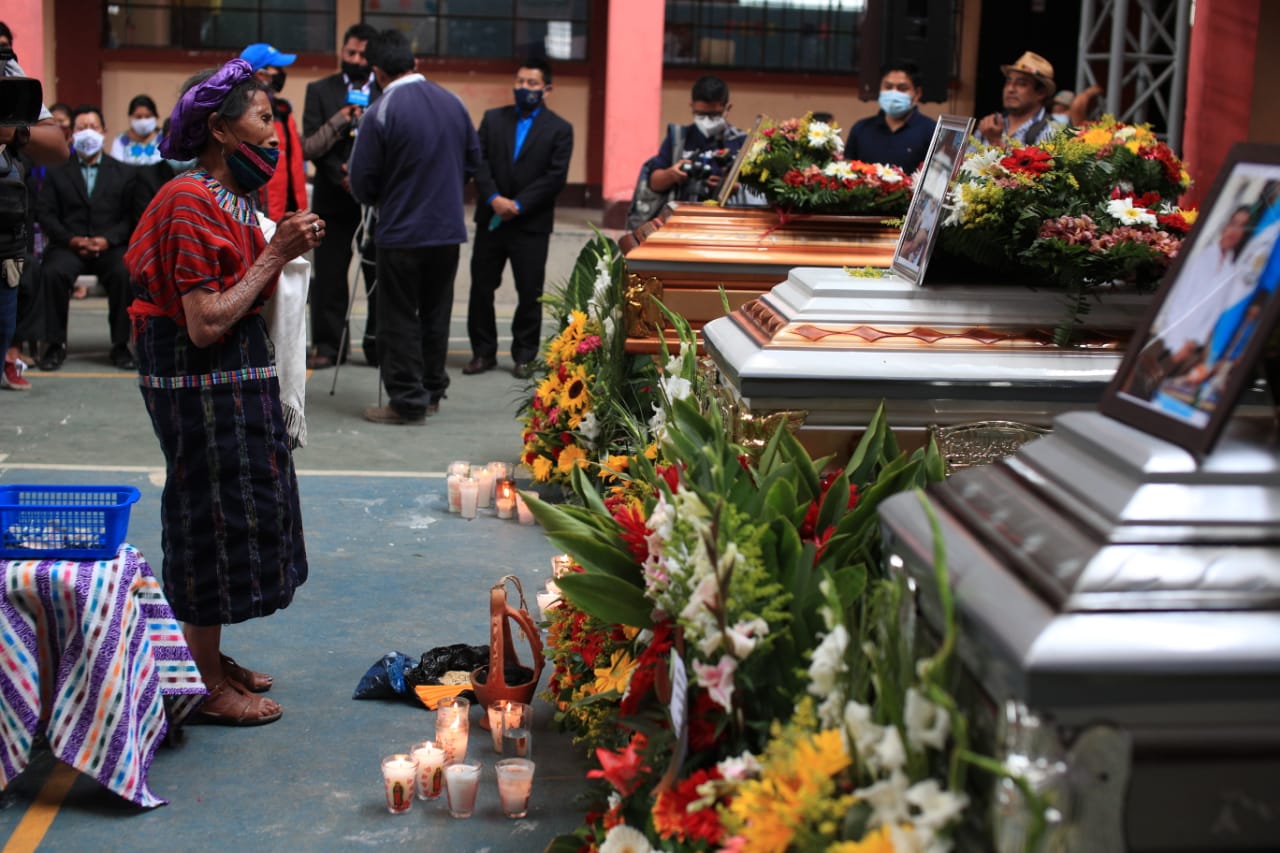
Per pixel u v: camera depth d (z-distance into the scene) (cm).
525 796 339
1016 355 357
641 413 563
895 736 186
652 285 570
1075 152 380
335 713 398
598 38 1580
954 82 1634
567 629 370
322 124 925
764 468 309
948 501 214
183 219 356
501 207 916
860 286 376
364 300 1281
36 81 461
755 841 195
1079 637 165
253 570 376
